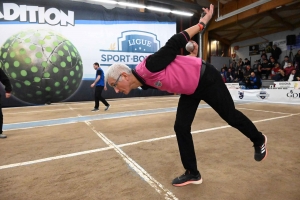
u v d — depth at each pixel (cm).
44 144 325
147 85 169
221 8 1225
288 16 1238
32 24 905
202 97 168
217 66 1591
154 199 171
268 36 1483
